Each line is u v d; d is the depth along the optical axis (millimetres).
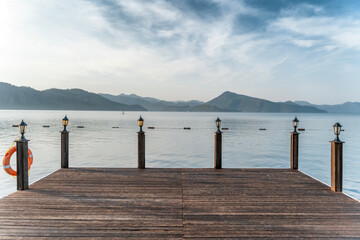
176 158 15125
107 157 14992
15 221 3156
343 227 3061
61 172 5727
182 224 3117
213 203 3844
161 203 3830
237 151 18453
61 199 3965
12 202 3812
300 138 29078
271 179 5238
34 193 4242
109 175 5465
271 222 3189
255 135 32344
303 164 13648
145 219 3252
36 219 3217
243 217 3334
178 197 4105
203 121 77312
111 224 3098
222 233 2895
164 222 3170
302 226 3082
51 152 16578
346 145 22047
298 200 3990
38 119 77438
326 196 4188
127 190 4449
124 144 21562
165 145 21562
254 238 2791
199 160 14484
